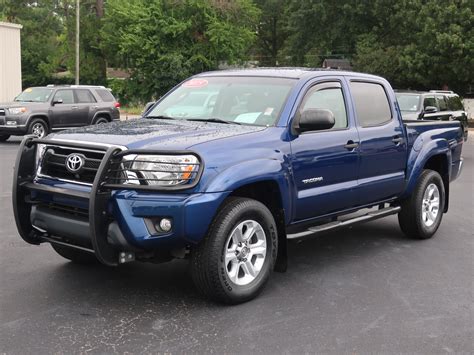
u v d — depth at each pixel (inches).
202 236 178.7
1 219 311.6
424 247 277.1
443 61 1258.0
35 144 197.9
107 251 176.9
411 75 1320.1
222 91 235.6
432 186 295.0
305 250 268.7
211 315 183.3
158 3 1769.2
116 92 1915.6
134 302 193.8
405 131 275.0
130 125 213.2
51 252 251.3
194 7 1777.8
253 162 192.4
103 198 173.6
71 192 181.5
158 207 172.9
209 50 1822.1
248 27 1945.1
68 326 172.9
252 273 197.2
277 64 2549.2
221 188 179.9
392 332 173.9
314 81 230.5
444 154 301.1
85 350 157.0
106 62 2324.1
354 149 238.7
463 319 185.5
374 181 252.5
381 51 1425.9
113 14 1873.8
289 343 164.2
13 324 173.8
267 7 2506.2
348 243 282.8
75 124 766.5
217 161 183.6
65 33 2337.6
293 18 1705.2
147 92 1868.8
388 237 296.2
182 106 241.4
